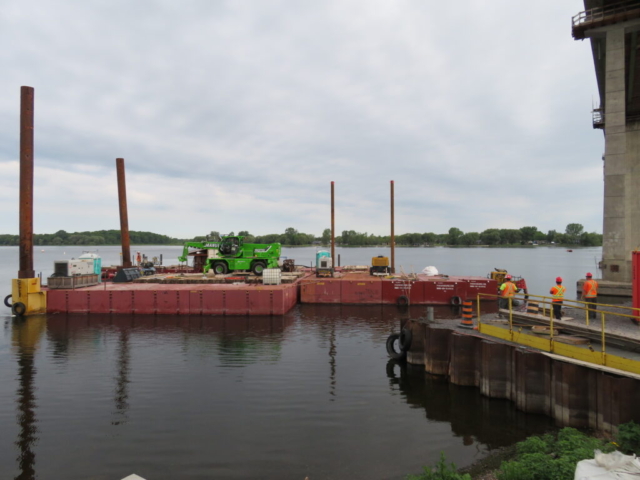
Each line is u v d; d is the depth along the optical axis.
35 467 8.25
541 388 10.88
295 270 39.97
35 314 25.12
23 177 24.80
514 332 12.12
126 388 12.84
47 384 13.25
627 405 8.77
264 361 15.84
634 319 13.57
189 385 13.10
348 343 18.69
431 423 10.39
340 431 9.88
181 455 8.69
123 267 35.22
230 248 33.81
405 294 28.92
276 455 8.70
